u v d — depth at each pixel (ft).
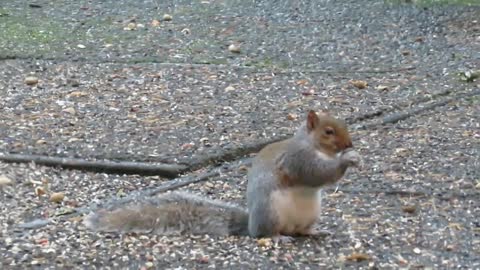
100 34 57.41
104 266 27.07
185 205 29.25
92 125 41.01
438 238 29.32
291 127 41.11
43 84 47.37
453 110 43.75
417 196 33.14
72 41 55.72
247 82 47.93
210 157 37.22
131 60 51.93
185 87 46.96
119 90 46.39
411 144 38.88
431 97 45.62
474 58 52.19
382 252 28.12
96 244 28.43
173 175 35.88
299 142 27.73
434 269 27.04
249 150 38.40
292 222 28.37
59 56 52.42
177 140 39.06
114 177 35.58
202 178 35.53
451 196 33.04
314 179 27.55
